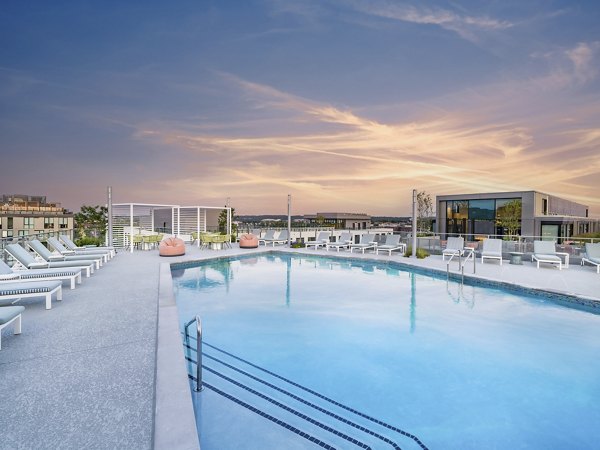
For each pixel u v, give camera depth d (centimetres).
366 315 623
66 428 224
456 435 288
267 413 308
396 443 274
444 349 470
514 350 468
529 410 327
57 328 423
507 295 766
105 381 289
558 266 988
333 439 275
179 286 857
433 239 1335
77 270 665
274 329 547
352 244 1424
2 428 223
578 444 280
